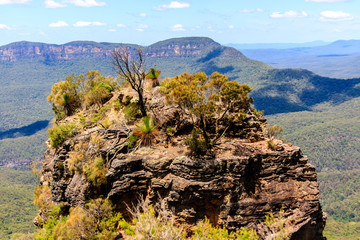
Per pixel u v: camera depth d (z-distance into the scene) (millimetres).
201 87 19219
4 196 176500
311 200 16125
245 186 16062
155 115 20000
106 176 17375
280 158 16953
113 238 15734
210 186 15641
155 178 16719
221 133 19547
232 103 18578
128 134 19484
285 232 14773
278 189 16344
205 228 15227
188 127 19734
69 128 22312
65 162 20016
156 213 16547
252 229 15125
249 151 17094
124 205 17266
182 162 16281
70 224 16641
